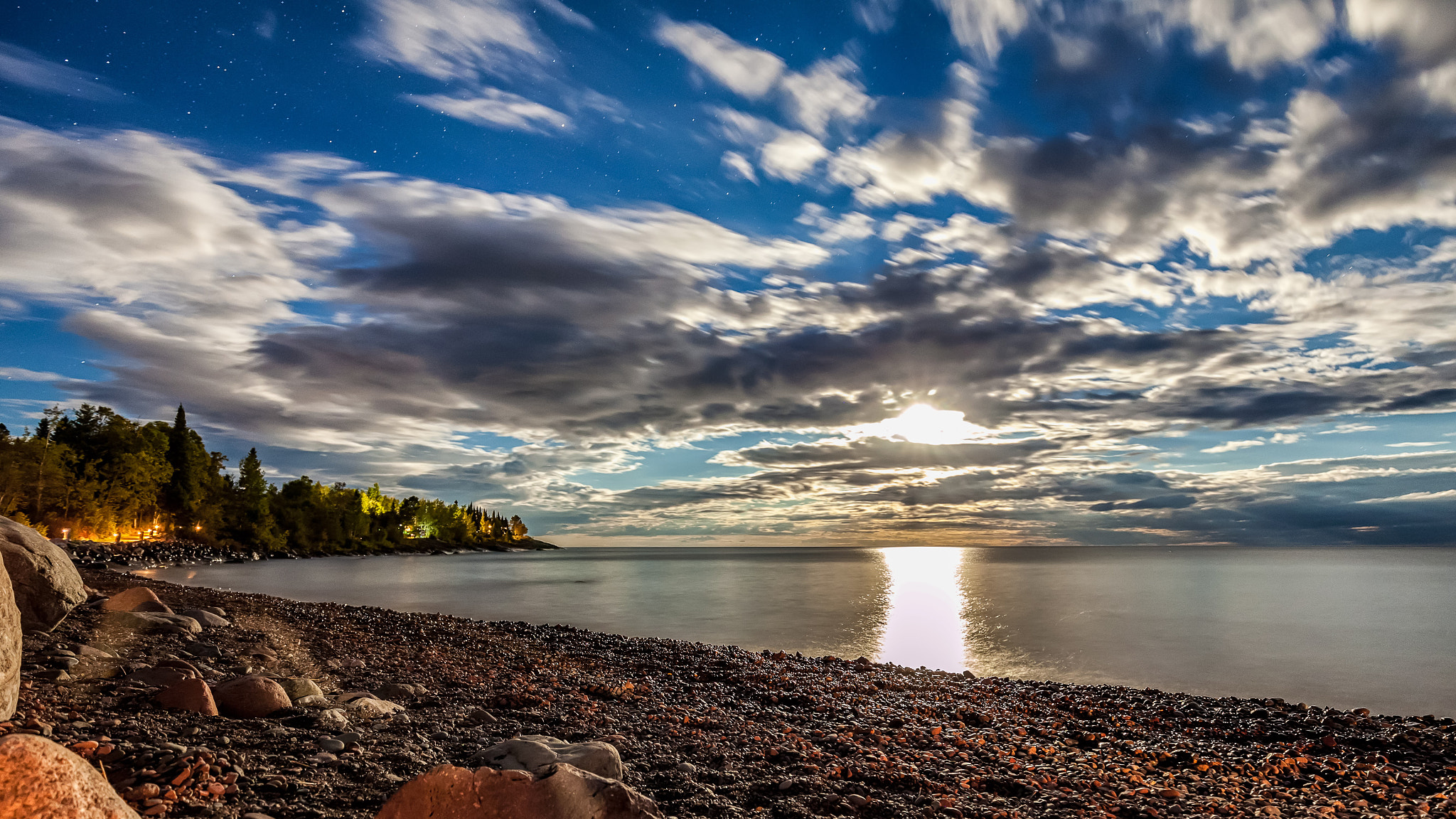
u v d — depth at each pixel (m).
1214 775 11.54
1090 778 10.66
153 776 7.11
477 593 60.47
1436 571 106.19
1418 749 13.20
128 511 116.75
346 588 64.00
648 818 6.65
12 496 99.12
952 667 25.97
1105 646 30.62
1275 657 27.55
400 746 9.45
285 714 10.37
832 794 9.14
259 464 157.75
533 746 8.27
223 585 62.44
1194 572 105.31
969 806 9.05
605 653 23.25
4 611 8.23
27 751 4.32
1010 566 140.25
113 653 13.05
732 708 15.40
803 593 62.84
